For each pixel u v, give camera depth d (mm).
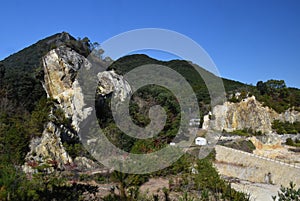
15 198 4406
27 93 24062
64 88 20781
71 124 17641
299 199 5168
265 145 30953
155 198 7465
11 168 5219
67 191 5809
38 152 15578
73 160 14766
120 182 6988
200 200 7309
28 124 17734
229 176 15781
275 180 15883
